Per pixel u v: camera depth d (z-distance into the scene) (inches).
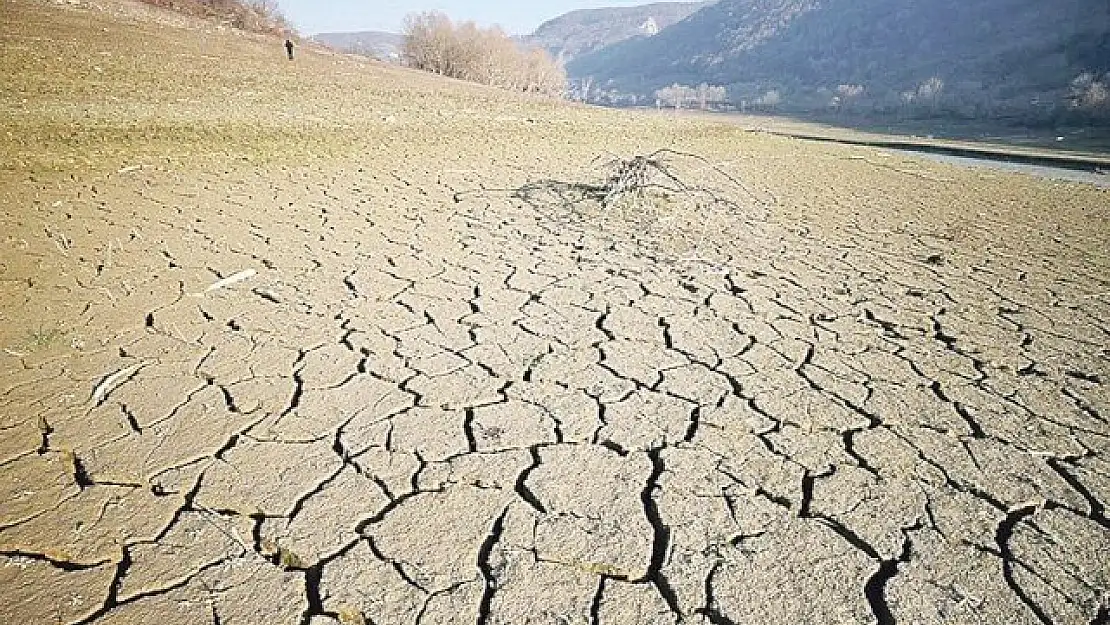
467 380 114.7
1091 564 74.7
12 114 346.6
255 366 115.1
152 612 63.3
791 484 87.8
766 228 251.8
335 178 295.1
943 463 93.9
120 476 82.8
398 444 93.5
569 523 78.6
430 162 354.3
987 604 68.6
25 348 114.3
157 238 186.1
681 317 150.6
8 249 165.8
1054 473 92.3
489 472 88.0
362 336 130.7
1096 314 165.9
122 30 757.9
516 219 240.5
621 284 171.8
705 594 68.9
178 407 100.0
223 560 70.4
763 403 110.3
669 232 232.7
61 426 92.7
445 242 203.5
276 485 83.0
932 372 125.6
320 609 65.0
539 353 127.5
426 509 80.0
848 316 156.8
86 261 161.9
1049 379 124.3
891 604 68.3
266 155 331.3
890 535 78.4
